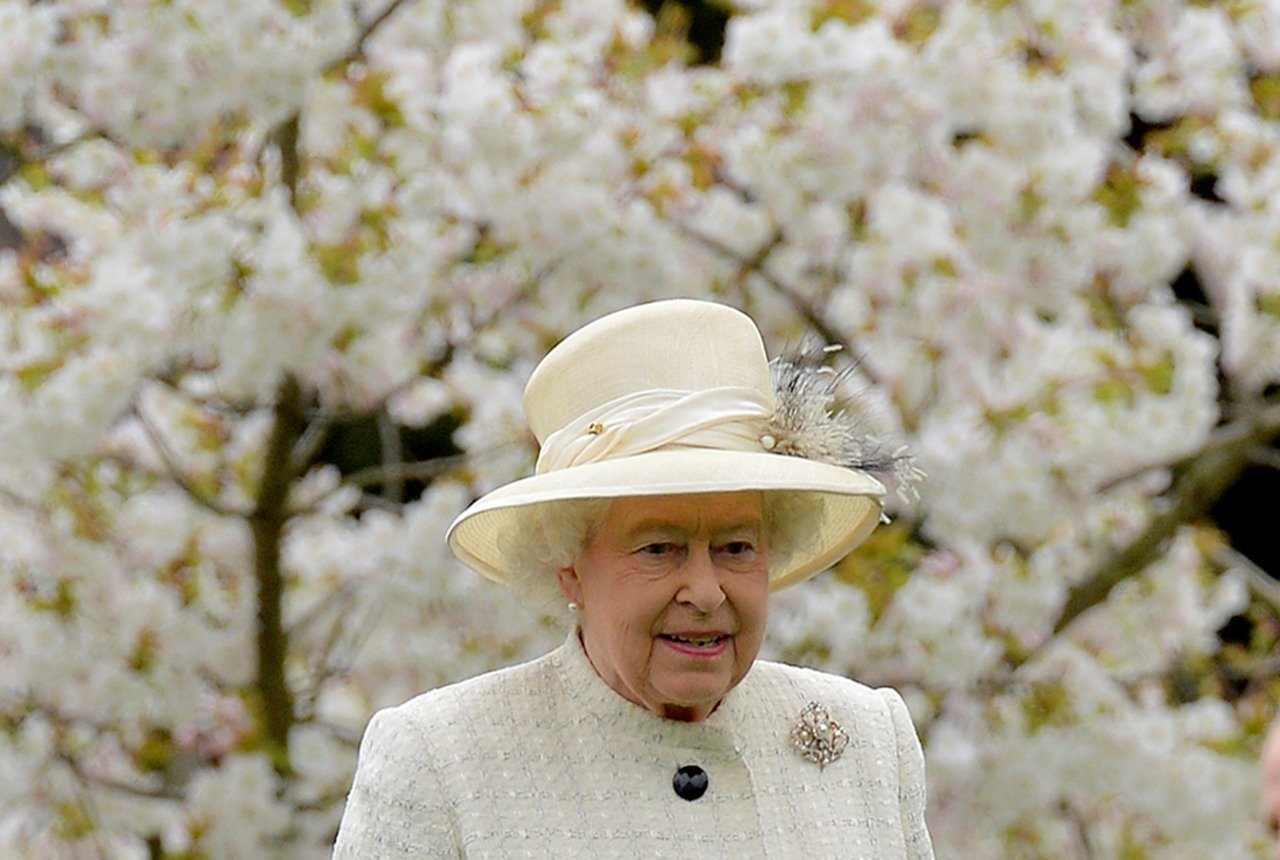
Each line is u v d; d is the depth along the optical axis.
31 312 15.45
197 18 15.05
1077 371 17.03
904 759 8.16
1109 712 17.19
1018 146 16.30
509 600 16.72
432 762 7.65
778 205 16.67
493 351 17.94
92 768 17.36
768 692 8.12
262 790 16.30
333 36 15.38
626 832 7.56
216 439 18.00
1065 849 18.56
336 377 16.16
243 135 17.34
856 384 16.34
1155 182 17.19
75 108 16.06
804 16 16.39
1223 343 19.00
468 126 15.73
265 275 14.98
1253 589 21.00
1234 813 17.16
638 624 7.35
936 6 17.47
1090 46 16.62
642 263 16.03
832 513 8.42
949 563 16.95
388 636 17.45
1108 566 17.81
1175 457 17.14
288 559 18.17
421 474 17.28
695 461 7.30
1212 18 17.95
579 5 17.44
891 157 16.41
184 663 16.78
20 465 15.52
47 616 16.69
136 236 15.40
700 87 16.94
